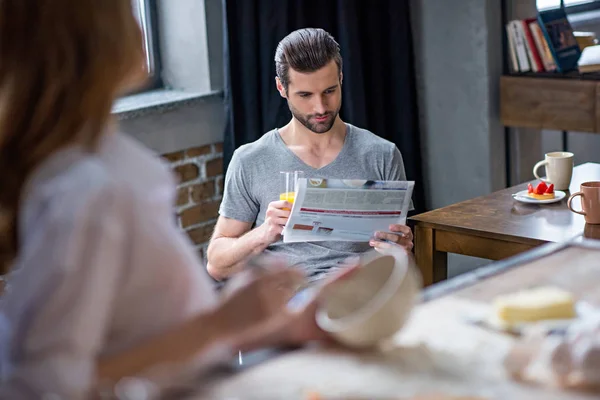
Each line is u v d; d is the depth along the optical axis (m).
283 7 3.34
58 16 0.95
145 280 1.00
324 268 2.42
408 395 0.96
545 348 1.02
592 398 0.94
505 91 3.78
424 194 4.01
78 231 0.89
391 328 1.07
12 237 1.01
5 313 0.96
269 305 1.01
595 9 4.22
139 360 0.98
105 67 0.96
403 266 1.10
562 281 1.29
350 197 2.27
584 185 2.44
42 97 0.95
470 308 1.20
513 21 3.78
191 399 0.96
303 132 2.51
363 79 3.61
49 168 0.95
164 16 3.50
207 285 1.12
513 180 3.99
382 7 3.71
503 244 2.35
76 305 0.89
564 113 3.65
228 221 2.54
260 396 0.97
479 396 0.95
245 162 2.52
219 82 3.48
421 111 4.00
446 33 3.83
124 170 1.00
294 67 2.40
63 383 0.87
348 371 1.03
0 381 0.94
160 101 3.29
